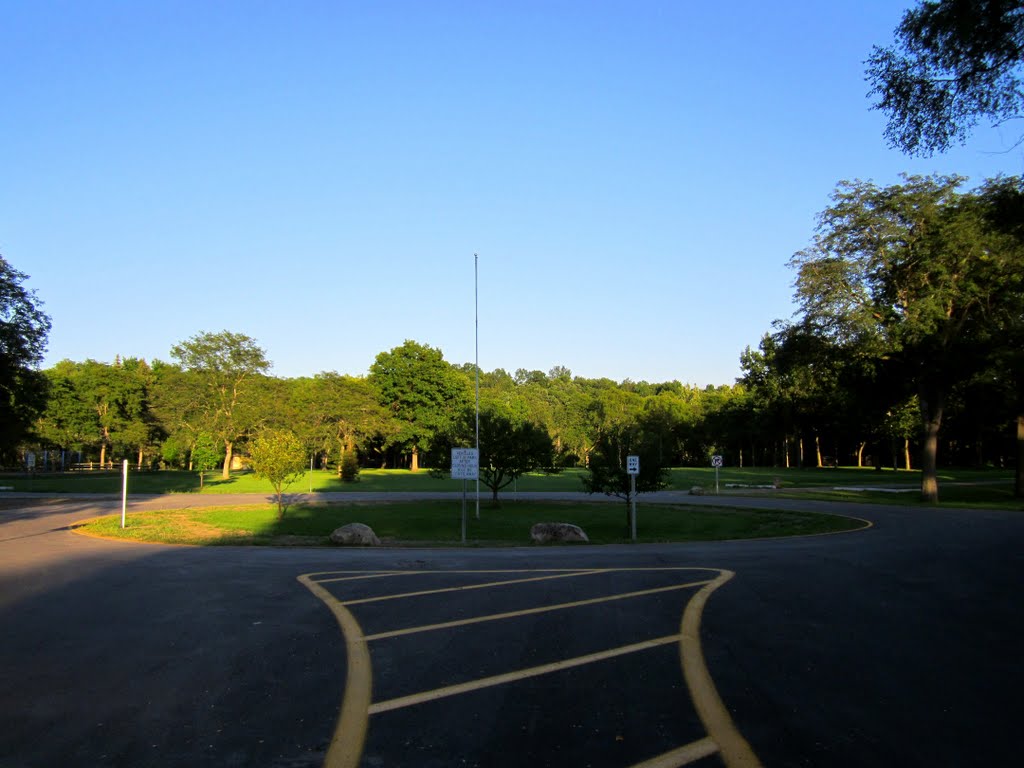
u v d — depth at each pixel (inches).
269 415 2854.3
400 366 3331.7
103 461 3604.8
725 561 579.5
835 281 1524.4
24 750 190.2
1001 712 215.3
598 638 312.0
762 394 3248.0
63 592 437.1
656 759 182.4
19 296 1766.7
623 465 1235.2
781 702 225.8
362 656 284.8
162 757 185.6
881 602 393.1
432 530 1148.5
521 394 4234.7
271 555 645.9
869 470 3353.8
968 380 1558.8
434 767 178.2
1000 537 791.1
